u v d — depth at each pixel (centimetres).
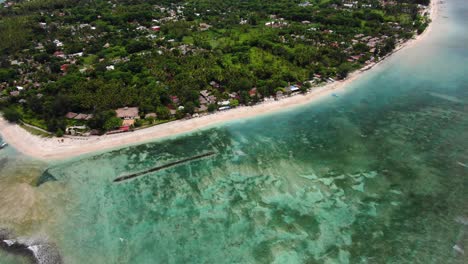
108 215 7481
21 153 9788
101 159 9362
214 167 8969
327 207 7450
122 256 6494
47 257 6469
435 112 11094
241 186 8231
